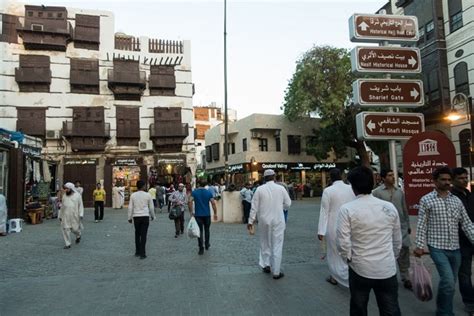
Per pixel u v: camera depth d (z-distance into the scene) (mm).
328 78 31516
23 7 29844
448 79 21859
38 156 20500
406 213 6281
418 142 7277
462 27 20891
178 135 31672
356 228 3604
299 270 7391
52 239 12617
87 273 7641
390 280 3543
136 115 31625
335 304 5379
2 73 29094
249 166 36562
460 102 15672
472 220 5066
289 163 37781
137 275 7328
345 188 6332
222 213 17375
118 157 30859
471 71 20266
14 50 29453
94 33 31172
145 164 31344
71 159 30031
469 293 4949
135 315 5129
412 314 4934
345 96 30578
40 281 7047
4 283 6938
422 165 7211
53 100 29969
